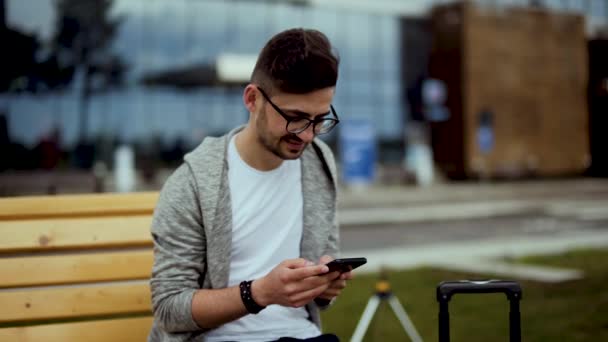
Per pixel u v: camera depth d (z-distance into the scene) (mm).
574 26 31688
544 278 6594
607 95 32562
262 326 1851
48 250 2023
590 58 32906
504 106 29547
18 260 2000
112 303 2057
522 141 30062
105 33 24875
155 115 25406
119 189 20359
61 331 1988
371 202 19484
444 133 29453
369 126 22547
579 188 24641
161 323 1704
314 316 1944
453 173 28750
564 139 31328
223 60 23250
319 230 1925
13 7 23766
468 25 28578
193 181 1778
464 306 5117
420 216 16141
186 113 25781
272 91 1670
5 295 1972
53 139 23938
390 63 29234
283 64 1636
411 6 29422
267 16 27078
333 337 1880
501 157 29375
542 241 10320
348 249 10469
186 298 1656
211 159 1814
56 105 24203
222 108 26266
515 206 18047
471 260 8109
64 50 24328
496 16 29328
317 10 27906
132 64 25172
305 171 1944
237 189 1853
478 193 22281
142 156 25094
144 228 2113
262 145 1784
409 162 26328
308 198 1927
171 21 25703
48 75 24094
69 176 22109
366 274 6945
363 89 28719
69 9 24391
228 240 1790
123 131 24984
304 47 1636
